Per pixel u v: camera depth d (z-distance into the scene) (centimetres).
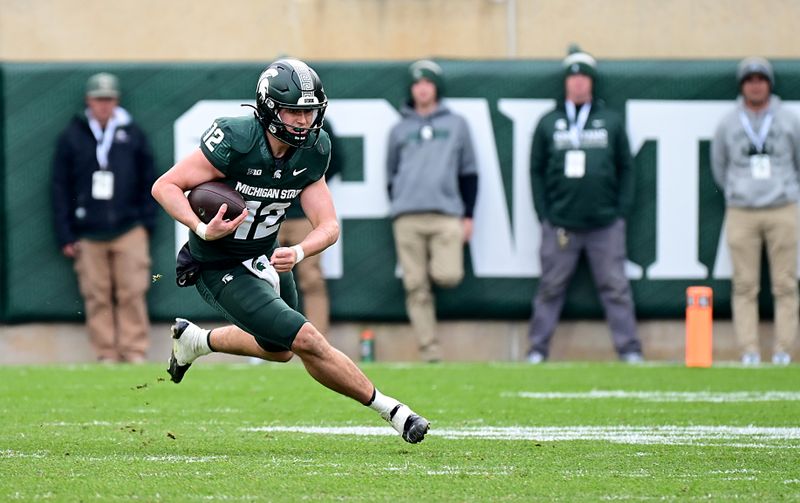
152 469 1653
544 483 1562
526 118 3778
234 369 3388
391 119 3778
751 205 3588
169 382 3009
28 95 3756
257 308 1731
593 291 3772
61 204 3638
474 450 1870
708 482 1579
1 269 3759
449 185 3647
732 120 3606
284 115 1702
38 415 2345
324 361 1730
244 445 1917
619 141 3641
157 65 3784
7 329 3781
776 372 3278
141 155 3666
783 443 1969
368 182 3784
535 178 3678
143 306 3681
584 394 2764
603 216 3625
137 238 3650
